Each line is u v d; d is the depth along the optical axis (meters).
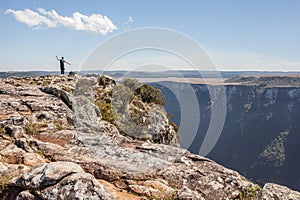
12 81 16.73
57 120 9.16
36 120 8.79
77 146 6.98
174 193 5.22
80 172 4.36
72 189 4.00
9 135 7.34
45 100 10.88
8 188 4.42
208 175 6.09
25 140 6.91
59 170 4.31
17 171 5.41
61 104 10.66
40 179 4.20
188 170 6.23
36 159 6.07
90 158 6.25
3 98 10.80
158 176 5.92
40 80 17.78
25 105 9.98
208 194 5.54
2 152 6.25
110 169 5.88
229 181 5.96
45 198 3.98
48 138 7.55
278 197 5.42
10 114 9.08
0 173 5.28
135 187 5.37
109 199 4.02
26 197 4.09
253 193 5.63
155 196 5.16
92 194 3.99
